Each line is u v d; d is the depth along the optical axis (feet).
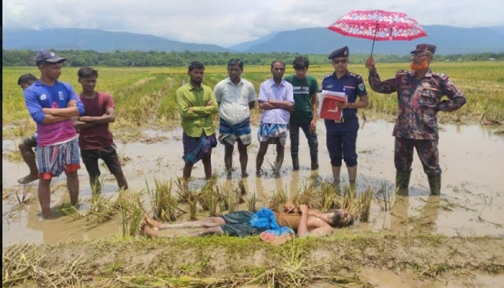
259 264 13.02
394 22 19.04
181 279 12.22
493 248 13.92
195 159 20.85
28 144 21.30
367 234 15.23
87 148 19.80
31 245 14.06
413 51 19.44
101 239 14.98
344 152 21.97
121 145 32.27
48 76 16.89
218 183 22.58
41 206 17.81
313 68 220.23
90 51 496.23
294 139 24.67
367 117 45.93
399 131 20.34
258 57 451.12
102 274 12.77
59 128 17.31
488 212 18.15
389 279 12.71
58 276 12.49
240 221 15.80
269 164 26.50
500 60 375.86
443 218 17.60
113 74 205.26
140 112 46.09
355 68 218.38
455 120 41.19
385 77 121.70
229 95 22.71
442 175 23.26
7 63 349.41
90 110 19.66
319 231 15.56
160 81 125.59
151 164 26.43
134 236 15.42
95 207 17.87
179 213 18.31
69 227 16.92
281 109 22.91
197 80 20.43
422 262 13.25
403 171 21.11
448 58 437.17
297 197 19.02
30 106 16.53
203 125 20.74
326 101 21.01
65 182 22.66
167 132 38.09
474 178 22.70
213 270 12.85
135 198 18.47
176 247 13.67
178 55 480.23
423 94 19.51
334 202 18.67
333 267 13.04
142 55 473.67
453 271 13.01
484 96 55.21
